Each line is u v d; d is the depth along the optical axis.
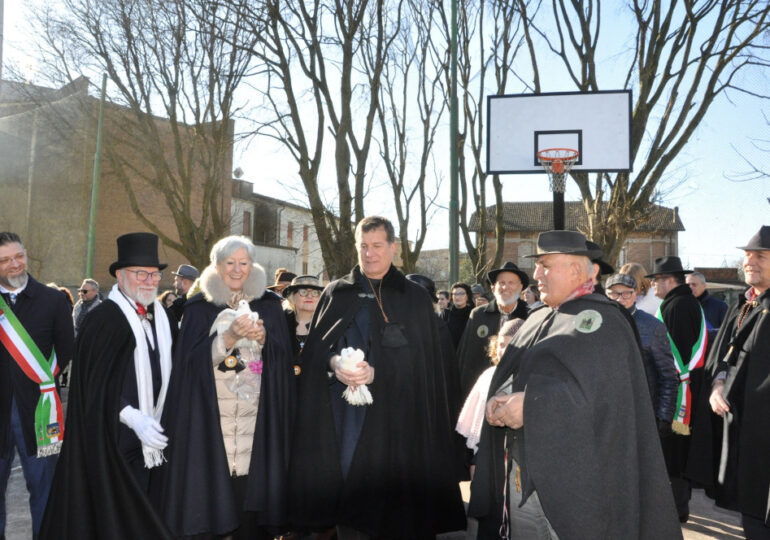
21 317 3.99
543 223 43.16
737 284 38.97
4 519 4.02
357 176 15.23
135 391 3.33
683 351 4.89
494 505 3.01
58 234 26.56
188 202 19.11
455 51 11.84
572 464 2.43
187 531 3.21
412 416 3.55
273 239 41.22
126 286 3.44
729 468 3.67
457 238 11.79
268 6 14.59
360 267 3.83
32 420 3.95
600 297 2.70
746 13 13.68
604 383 2.49
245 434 3.46
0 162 26.11
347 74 14.98
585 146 10.87
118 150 23.81
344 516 3.43
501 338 3.25
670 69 14.20
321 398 3.55
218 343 3.32
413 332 3.65
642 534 2.51
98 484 3.08
